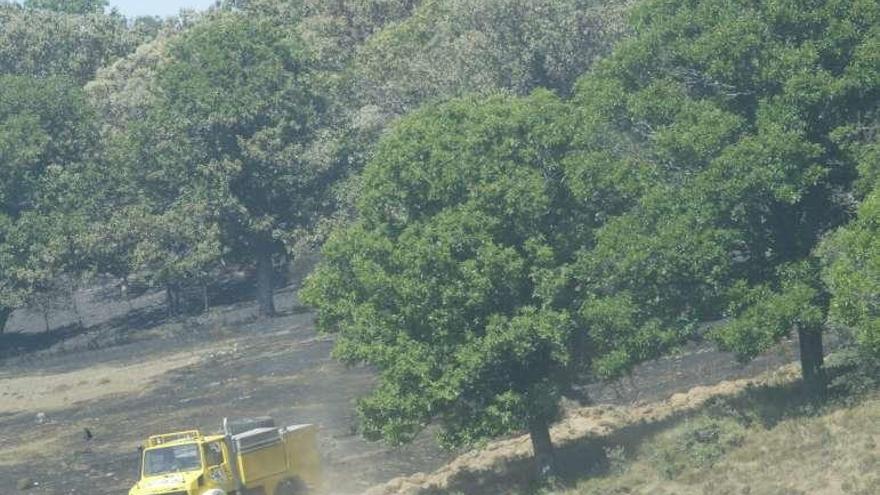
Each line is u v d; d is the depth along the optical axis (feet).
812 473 167.94
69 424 344.90
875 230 166.71
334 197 520.83
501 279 193.77
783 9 191.62
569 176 197.57
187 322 518.78
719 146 192.44
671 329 194.08
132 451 295.07
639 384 261.24
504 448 235.81
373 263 201.46
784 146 185.78
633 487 183.73
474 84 501.56
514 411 194.90
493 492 202.69
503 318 193.77
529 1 495.82
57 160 565.94
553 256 195.42
